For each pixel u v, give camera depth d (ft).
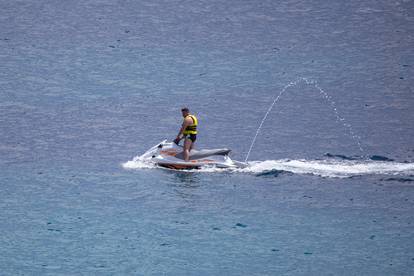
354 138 451.53
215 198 356.79
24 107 508.94
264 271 290.15
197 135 459.32
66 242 311.68
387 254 303.89
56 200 352.28
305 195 360.48
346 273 288.71
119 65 623.36
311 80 585.63
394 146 435.12
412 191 363.97
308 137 454.81
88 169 392.88
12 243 309.42
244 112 508.94
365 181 377.50
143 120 488.44
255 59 643.04
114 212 340.59
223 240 316.19
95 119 487.20
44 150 423.23
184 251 305.94
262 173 388.16
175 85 573.33
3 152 418.31
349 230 325.42
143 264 295.07
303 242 314.55
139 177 381.60
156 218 335.26
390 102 529.45
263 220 334.65
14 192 360.69
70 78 584.40
